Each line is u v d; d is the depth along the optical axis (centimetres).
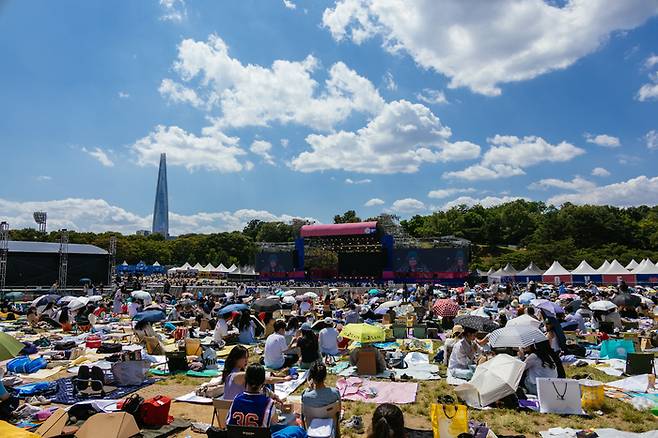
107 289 4956
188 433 845
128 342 1917
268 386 916
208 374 1308
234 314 2205
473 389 1009
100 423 750
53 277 4991
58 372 1350
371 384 1180
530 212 16962
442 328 2259
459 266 6122
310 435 677
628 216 13138
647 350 1633
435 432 771
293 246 6888
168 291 4706
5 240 4478
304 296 3191
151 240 13025
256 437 595
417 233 14950
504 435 802
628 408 970
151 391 1137
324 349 1554
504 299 3331
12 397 923
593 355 1576
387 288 5072
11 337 902
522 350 1186
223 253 12219
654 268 5775
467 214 15075
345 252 6644
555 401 955
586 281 6247
